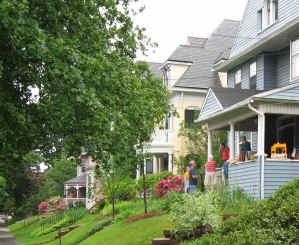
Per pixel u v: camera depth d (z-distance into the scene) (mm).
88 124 9016
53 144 10750
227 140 26703
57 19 9383
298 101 16109
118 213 21516
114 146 10336
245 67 23891
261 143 15977
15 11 7430
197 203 11070
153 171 32656
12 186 10883
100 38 10023
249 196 15227
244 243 7977
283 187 10758
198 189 17156
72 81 8023
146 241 12750
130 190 24953
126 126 9602
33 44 7629
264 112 16078
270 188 15703
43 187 43375
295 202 9023
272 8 21984
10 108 8500
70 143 9930
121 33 11188
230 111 17609
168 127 31094
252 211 9961
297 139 18734
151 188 24828
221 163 25766
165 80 33281
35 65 9078
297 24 18312
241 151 17938
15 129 9492
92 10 9984
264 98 15766
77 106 8875
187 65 32875
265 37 20422
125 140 10820
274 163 15930
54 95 9227
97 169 12297
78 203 39062
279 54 21672
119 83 9500
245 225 9250
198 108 31250
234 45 25625
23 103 9984
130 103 10383
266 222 8836
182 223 11062
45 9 9133
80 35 9766
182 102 30953
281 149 18219
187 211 11047
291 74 19797
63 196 48438
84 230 20828
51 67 8289
